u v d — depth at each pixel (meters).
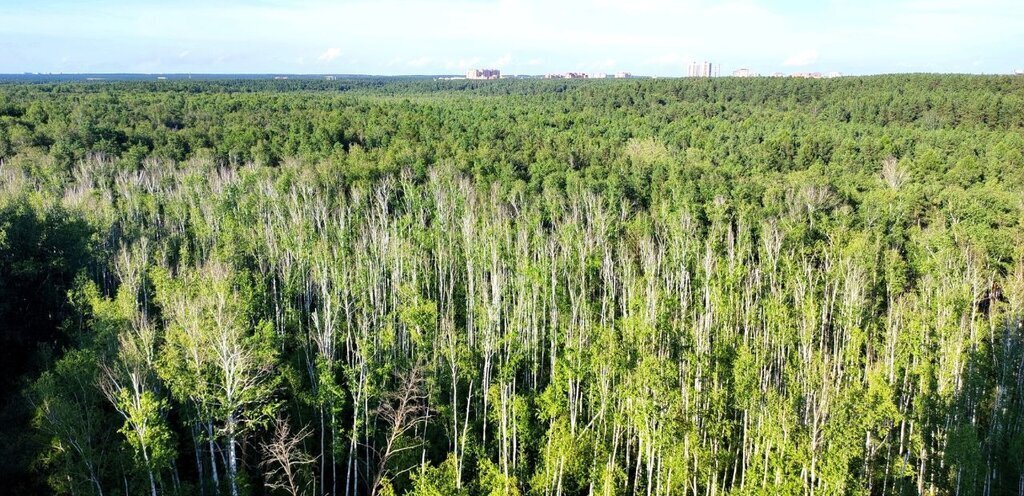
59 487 33.34
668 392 36.12
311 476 39.72
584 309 55.12
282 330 54.12
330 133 110.00
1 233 47.97
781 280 64.88
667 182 91.94
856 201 89.81
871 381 42.16
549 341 57.31
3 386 45.00
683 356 42.41
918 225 81.00
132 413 31.64
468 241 63.16
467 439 41.88
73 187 80.69
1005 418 45.28
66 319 50.56
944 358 47.19
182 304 40.62
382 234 65.06
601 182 90.88
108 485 35.69
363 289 55.03
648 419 36.00
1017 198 81.12
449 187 83.62
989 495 39.97
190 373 35.59
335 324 50.75
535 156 105.00
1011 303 53.06
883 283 70.81
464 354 46.28
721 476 40.53
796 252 71.25
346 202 84.56
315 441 43.12
